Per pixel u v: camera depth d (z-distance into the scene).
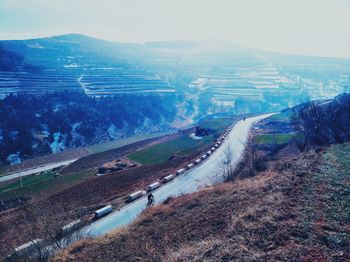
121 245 16.11
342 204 11.55
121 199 37.81
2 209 52.75
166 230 15.89
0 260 19.55
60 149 136.12
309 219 10.81
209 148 62.12
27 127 139.62
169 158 67.44
